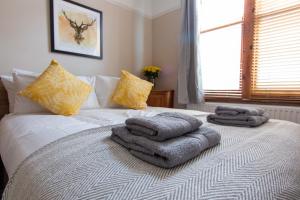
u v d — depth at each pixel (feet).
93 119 4.44
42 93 5.02
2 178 5.00
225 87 8.21
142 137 2.26
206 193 1.44
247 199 1.45
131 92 6.87
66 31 7.51
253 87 7.33
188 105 9.04
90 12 8.19
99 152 2.22
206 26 8.76
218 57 8.40
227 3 8.07
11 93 5.64
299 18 6.34
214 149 2.39
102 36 8.68
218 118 4.28
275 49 6.81
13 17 6.36
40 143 2.70
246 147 2.42
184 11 8.45
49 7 7.09
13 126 4.04
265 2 7.00
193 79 8.29
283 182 1.76
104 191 1.49
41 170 1.95
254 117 3.92
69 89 5.40
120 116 4.93
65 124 3.75
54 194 1.58
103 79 7.25
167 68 10.14
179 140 2.21
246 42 7.45
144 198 1.40
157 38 10.60
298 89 6.32
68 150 2.30
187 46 8.37
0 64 6.18
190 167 1.87
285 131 3.32
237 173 1.74
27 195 1.82
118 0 9.27
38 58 6.92
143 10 10.38
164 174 1.73
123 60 9.63
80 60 8.03
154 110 6.40
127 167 1.87
